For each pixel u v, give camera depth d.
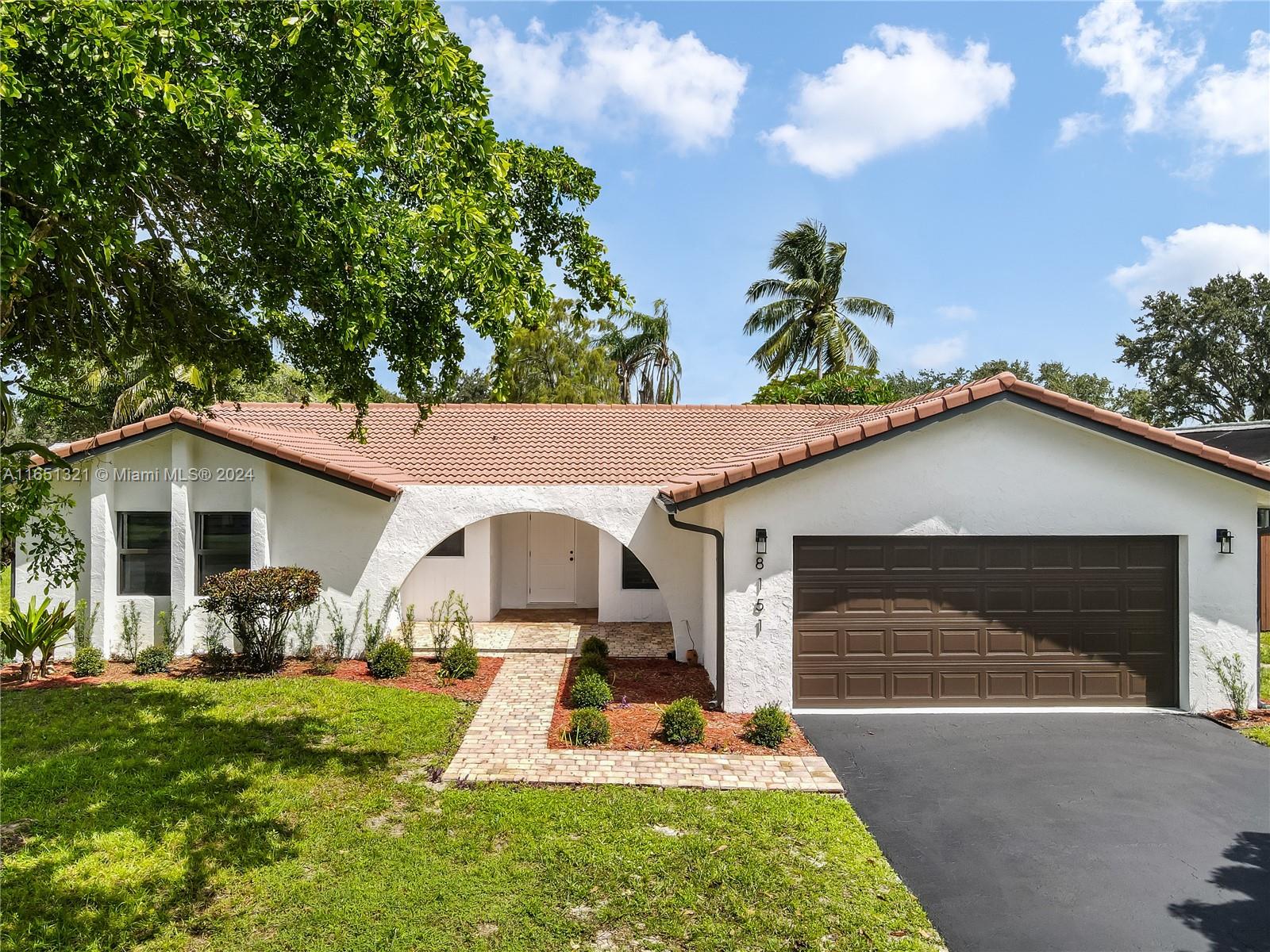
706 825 6.68
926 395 13.20
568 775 7.86
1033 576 10.40
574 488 13.89
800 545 10.34
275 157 4.96
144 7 4.20
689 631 13.55
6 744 8.50
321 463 12.73
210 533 13.44
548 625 16.69
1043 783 7.86
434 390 7.18
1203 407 45.09
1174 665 10.39
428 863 5.93
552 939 4.97
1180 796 7.55
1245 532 10.20
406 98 5.10
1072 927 5.31
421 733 9.12
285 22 4.59
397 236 5.50
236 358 8.18
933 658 10.35
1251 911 5.55
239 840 6.27
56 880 5.59
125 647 13.00
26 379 7.61
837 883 5.74
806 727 9.60
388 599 13.72
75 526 13.19
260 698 10.41
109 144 4.59
